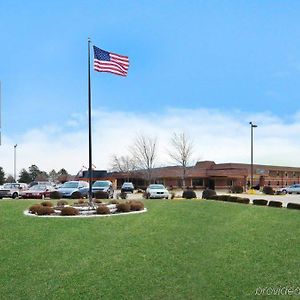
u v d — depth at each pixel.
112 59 19.86
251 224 15.73
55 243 12.11
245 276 9.32
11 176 95.06
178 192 52.62
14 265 10.08
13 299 8.07
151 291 8.45
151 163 67.31
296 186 49.78
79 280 9.04
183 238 12.98
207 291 8.45
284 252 11.27
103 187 32.56
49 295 8.25
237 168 63.09
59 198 29.59
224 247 11.88
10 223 15.00
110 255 10.90
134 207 19.38
